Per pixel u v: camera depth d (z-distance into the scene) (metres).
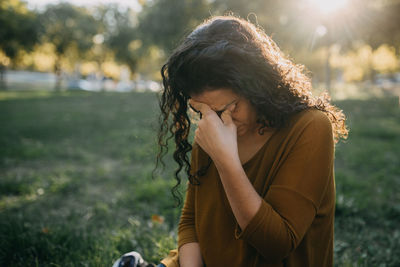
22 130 7.66
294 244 0.95
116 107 13.31
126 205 3.35
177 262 1.28
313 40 14.62
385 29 12.28
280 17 15.38
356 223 2.82
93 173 4.54
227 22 1.04
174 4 19.52
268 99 0.99
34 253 2.24
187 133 1.28
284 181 0.99
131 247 2.34
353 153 5.27
